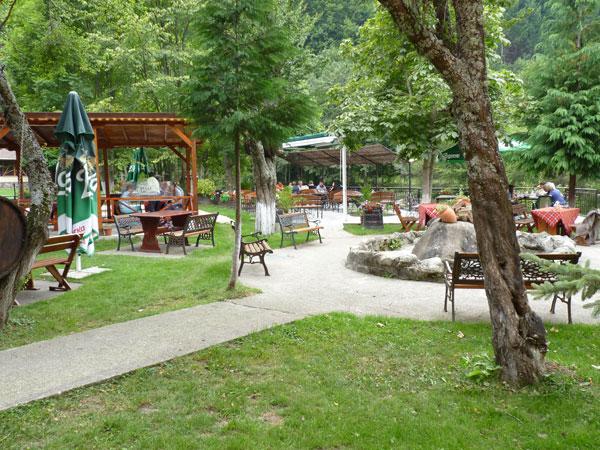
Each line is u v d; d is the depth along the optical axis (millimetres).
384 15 12250
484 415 3473
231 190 26641
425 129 13344
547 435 3207
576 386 3889
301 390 3877
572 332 5234
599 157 14117
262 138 6672
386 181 33594
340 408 3584
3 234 5273
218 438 3162
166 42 23672
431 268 7922
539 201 14641
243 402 3670
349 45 14102
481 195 3885
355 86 14398
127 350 4695
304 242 12633
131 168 19641
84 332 5332
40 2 17312
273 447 3061
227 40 6312
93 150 8664
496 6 12062
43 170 5785
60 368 4234
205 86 6309
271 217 14297
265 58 6551
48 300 6922
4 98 5641
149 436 3174
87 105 23250
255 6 6262
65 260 7480
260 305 6492
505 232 3895
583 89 14828
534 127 15297
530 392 3785
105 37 21125
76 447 3047
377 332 5262
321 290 7410
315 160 26312
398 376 4168
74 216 8477
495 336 4004
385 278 8281
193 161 14414
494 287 3951
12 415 3404
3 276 5285
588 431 3227
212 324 5570
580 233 11469
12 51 20438
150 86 20594
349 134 13367
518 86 13484
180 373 4191
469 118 3840
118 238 12758
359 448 3066
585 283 2996
